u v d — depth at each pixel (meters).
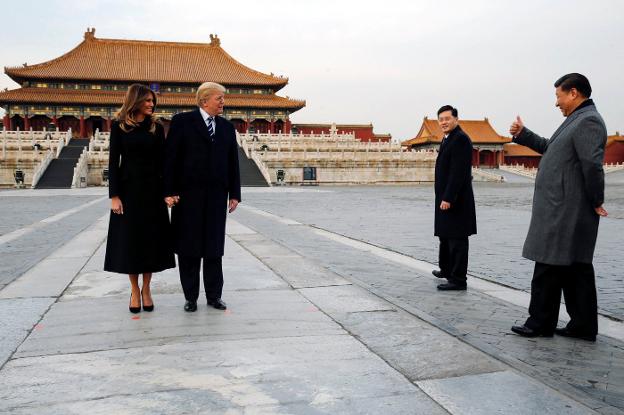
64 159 59.88
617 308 6.91
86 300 6.95
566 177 5.40
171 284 7.98
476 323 6.05
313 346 5.03
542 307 5.57
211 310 6.42
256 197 35.16
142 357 4.72
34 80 91.25
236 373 4.34
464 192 7.80
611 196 38.44
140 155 6.24
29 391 3.99
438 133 117.50
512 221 19.09
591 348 5.26
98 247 11.71
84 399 3.85
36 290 7.49
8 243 12.59
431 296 7.41
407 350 4.93
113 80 92.00
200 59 102.25
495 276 9.10
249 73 101.31
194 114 6.45
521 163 122.12
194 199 6.35
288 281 8.03
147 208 6.24
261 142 73.00
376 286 8.04
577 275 5.55
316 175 65.19
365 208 25.12
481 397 3.89
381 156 67.38
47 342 5.16
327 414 3.61
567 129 5.45
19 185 52.94
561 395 3.94
